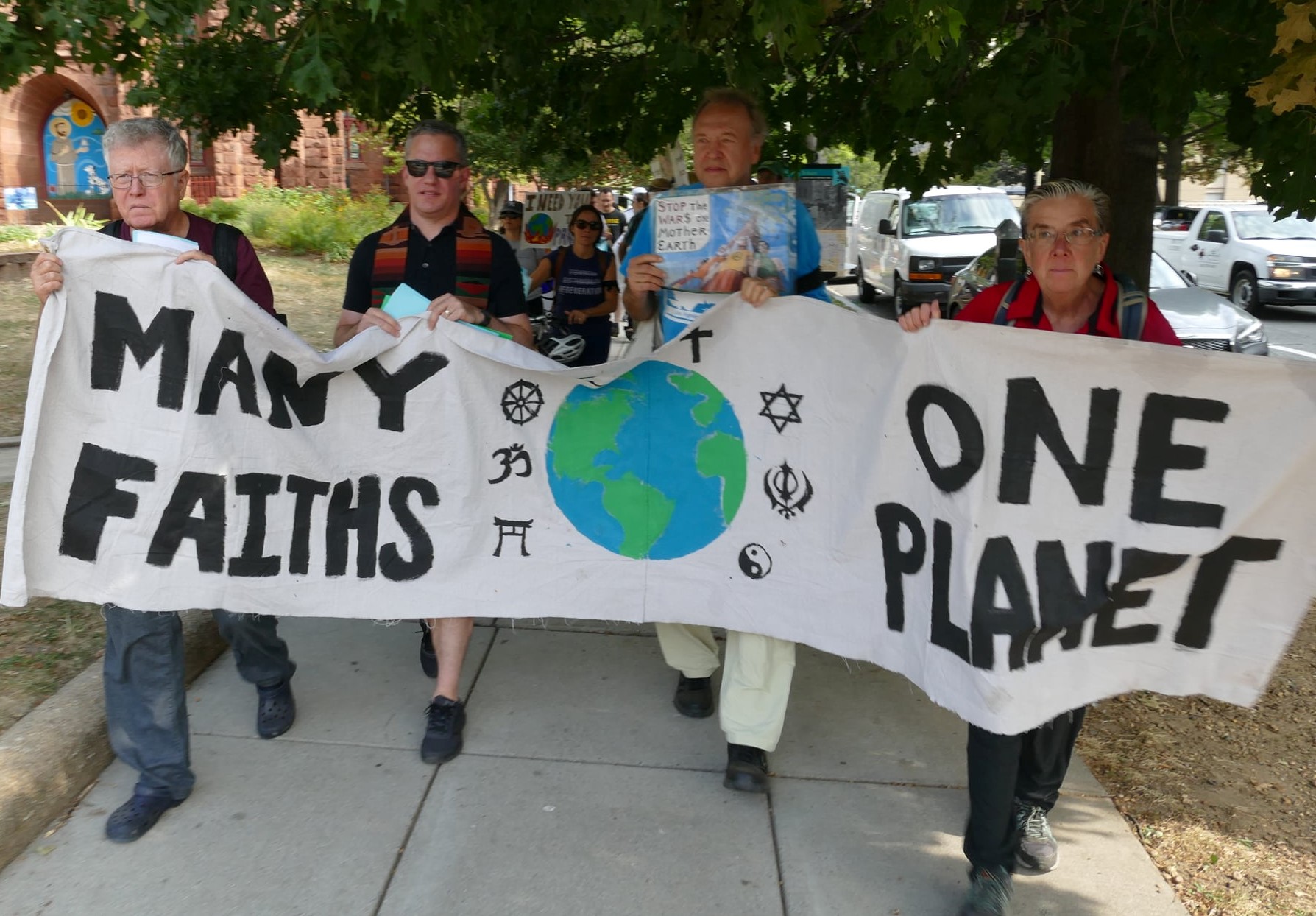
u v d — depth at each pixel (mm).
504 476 3578
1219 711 4246
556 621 4934
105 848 3191
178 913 2930
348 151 27234
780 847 3303
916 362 3055
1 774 3191
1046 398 2861
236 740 3812
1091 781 3723
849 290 25531
